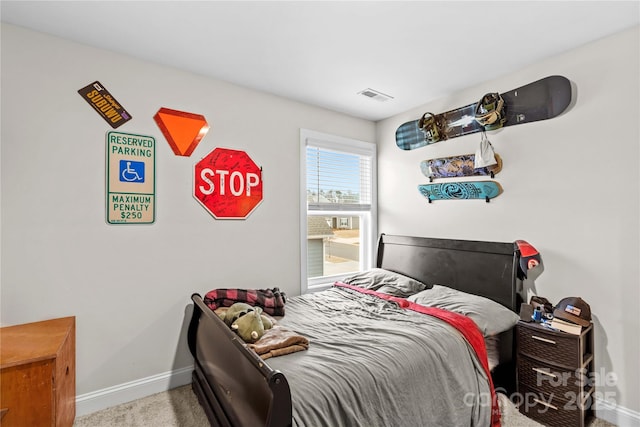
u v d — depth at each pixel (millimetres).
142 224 2227
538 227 2281
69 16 1754
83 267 2023
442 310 2188
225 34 1942
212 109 2533
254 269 2732
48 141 1922
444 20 1800
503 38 1984
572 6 1670
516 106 2363
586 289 2045
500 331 2053
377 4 1663
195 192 2439
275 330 1765
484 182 2553
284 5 1667
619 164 1913
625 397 1875
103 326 2084
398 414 1451
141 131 2225
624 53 1891
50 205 1926
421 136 3088
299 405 1217
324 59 2256
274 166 2861
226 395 1556
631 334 1864
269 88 2740
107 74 2111
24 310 1853
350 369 1447
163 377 2293
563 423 1838
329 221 3453
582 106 2066
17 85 1842
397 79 2572
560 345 1860
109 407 2080
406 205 3301
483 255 2533
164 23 1824
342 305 2449
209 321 1938
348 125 3404
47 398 1438
